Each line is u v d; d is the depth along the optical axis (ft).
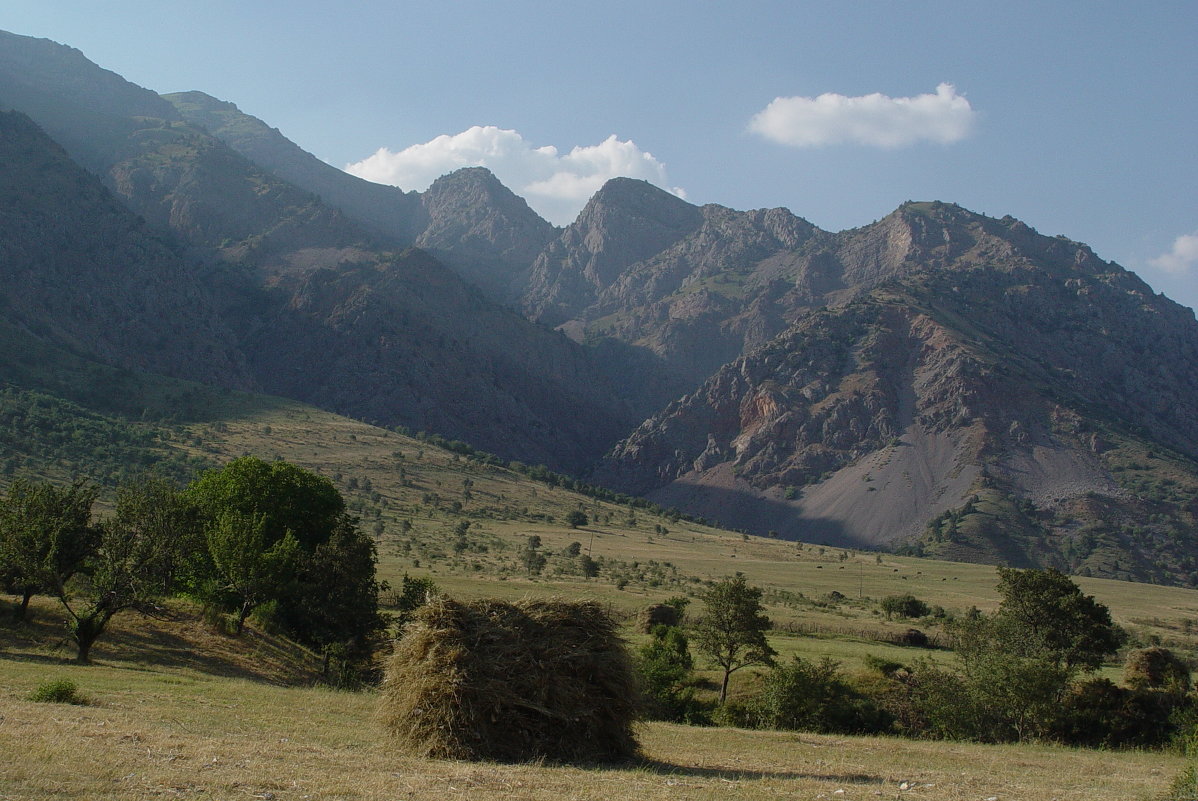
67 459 518.78
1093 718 125.08
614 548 597.93
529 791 52.90
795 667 135.23
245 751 59.06
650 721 112.16
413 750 65.62
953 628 158.30
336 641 150.51
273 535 179.73
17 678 87.86
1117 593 578.25
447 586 297.12
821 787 62.23
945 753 92.53
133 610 140.26
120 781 47.44
